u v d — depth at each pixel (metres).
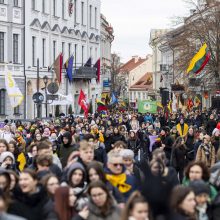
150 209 14.06
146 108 86.81
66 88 103.12
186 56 89.25
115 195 18.02
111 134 40.97
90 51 117.94
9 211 16.08
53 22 98.12
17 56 85.94
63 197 15.62
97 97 122.56
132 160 20.94
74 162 18.84
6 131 39.34
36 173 18.25
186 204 14.89
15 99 59.19
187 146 39.12
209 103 116.44
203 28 88.06
